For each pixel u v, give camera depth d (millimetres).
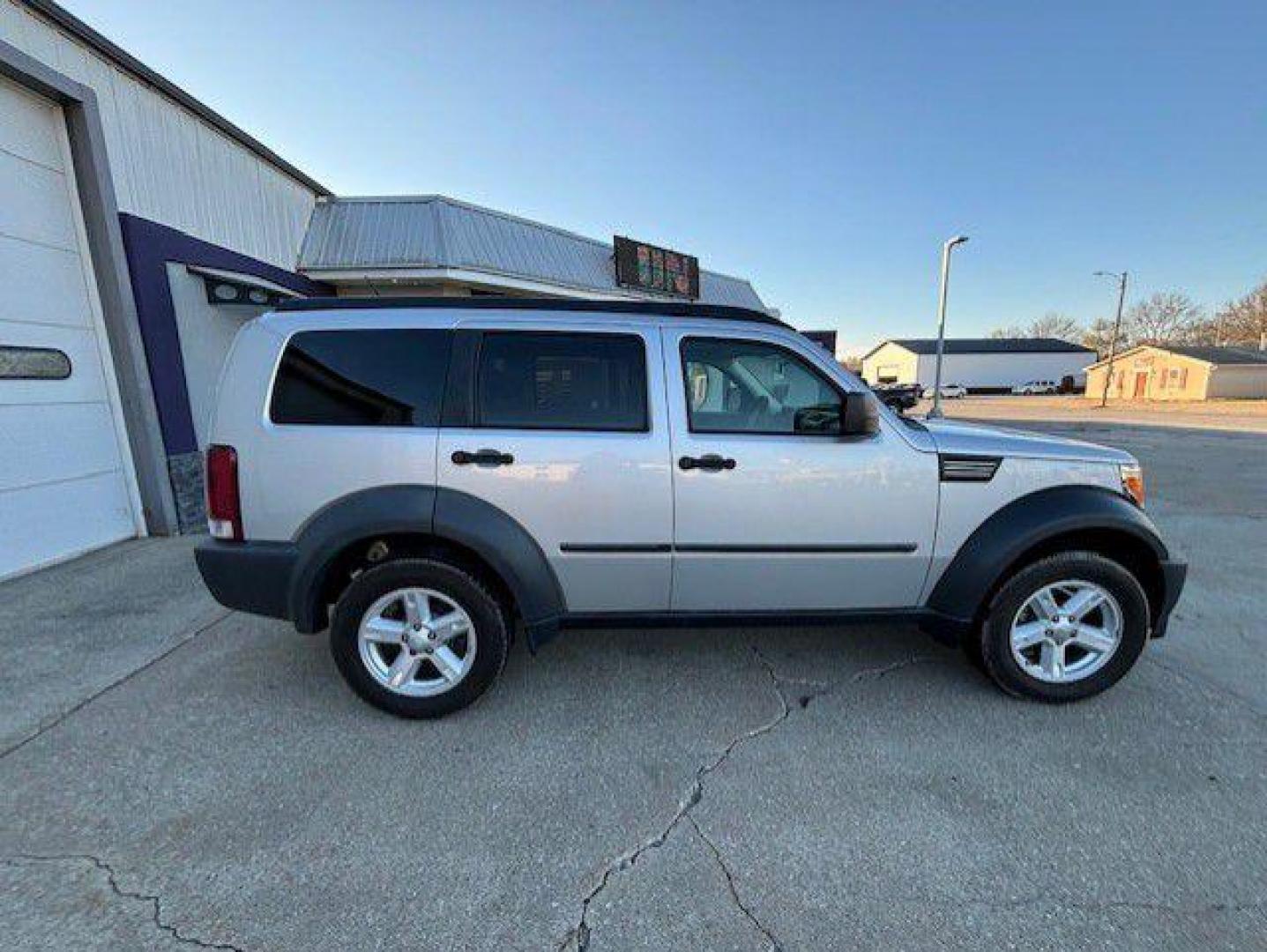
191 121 6547
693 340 2971
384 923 1853
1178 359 48875
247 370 2838
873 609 3098
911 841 2184
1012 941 1802
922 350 75812
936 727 2863
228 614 4062
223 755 2631
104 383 5527
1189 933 1825
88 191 5266
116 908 1889
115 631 3799
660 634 3848
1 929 1809
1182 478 10234
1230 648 3695
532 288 11461
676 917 1882
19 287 4762
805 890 1979
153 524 5852
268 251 8312
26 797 2369
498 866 2064
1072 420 25750
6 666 3375
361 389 2836
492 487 2811
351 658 2857
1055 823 2266
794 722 2908
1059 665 3027
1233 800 2389
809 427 2947
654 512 2877
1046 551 3055
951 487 2965
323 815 2289
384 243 9805
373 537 2809
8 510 4668
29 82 4762
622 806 2357
